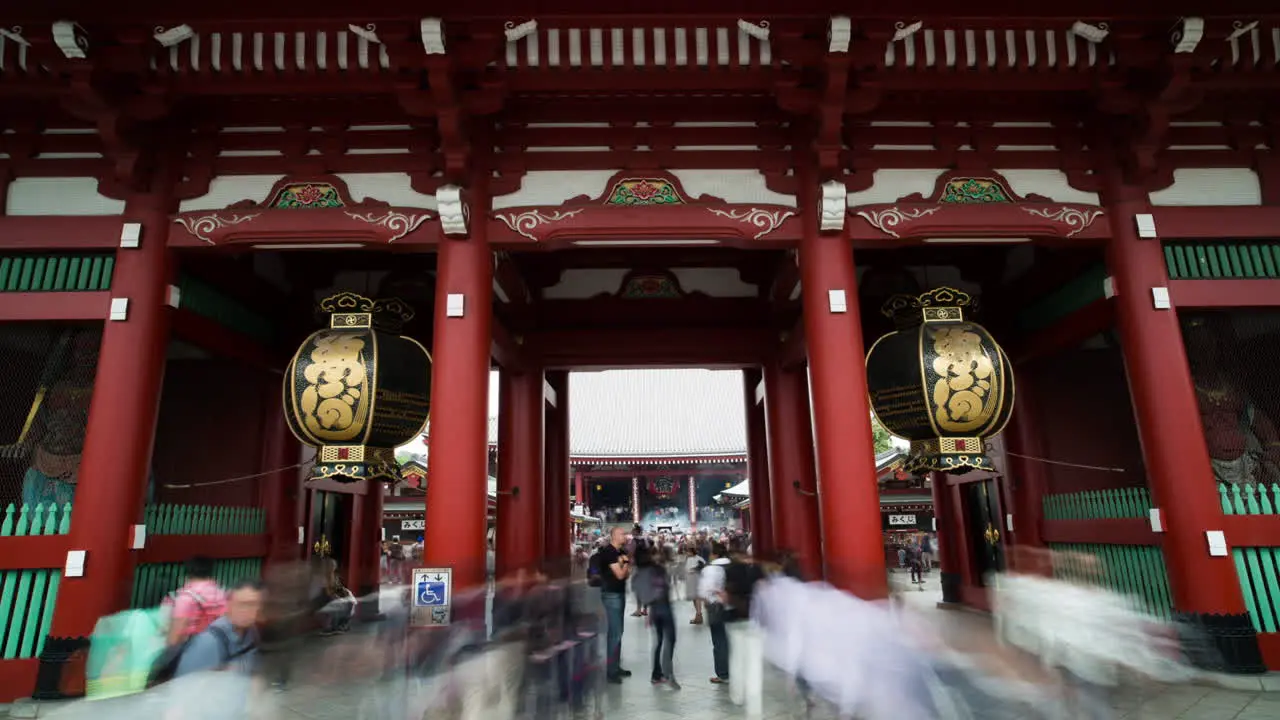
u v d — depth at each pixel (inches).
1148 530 386.0
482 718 281.0
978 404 350.6
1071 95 388.5
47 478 374.6
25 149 380.5
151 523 380.5
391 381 358.0
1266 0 315.0
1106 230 382.3
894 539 1318.9
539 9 314.2
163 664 230.7
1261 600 343.0
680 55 336.5
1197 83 352.2
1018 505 514.3
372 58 334.3
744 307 601.9
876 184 387.2
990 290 543.8
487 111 360.2
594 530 1702.8
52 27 309.3
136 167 368.2
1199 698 300.5
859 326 361.4
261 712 270.7
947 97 387.9
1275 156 393.7
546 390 671.8
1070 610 242.4
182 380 497.7
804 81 357.1
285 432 507.2
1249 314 390.9
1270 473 387.9
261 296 490.6
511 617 300.8
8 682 318.7
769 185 384.2
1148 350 363.6
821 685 283.9
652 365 607.2
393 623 324.8
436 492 338.3
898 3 315.9
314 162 382.3
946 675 282.4
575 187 383.9
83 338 384.8
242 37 330.6
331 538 589.6
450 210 359.9
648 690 336.5
